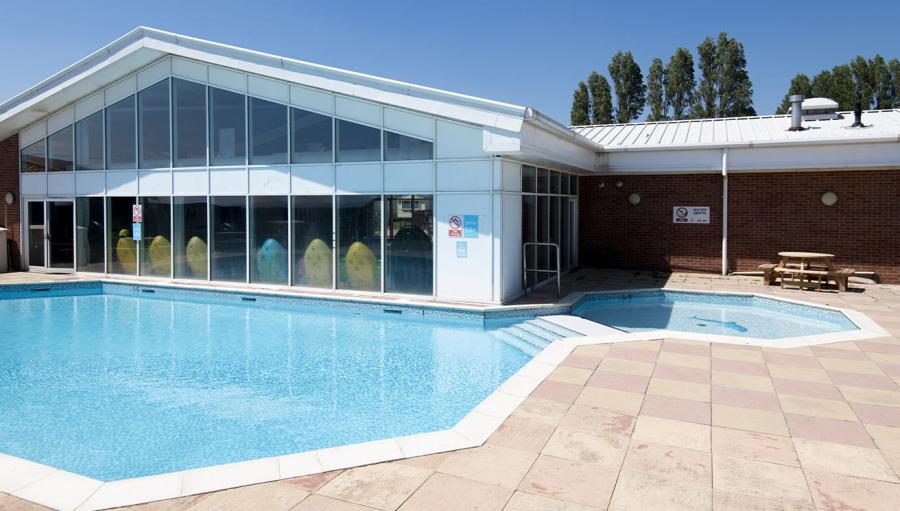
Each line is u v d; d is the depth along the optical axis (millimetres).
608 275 15500
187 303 13461
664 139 16500
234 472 4359
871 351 7625
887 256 14039
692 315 11648
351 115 12305
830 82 48250
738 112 46938
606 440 4883
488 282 11219
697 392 6066
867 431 5035
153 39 13719
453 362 8555
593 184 17047
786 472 4293
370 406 6734
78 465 5199
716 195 15703
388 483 4168
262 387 7438
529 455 4613
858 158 13531
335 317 11758
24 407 6703
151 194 14914
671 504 3852
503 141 10336
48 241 16609
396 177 11969
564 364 7078
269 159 13352
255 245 13711
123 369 8242
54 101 15438
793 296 12195
